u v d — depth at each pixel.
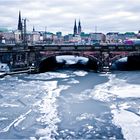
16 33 173.12
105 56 91.69
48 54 92.19
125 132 37.47
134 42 133.12
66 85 70.69
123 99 55.03
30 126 40.28
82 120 42.72
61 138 35.84
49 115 45.34
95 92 61.81
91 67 109.44
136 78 80.38
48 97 57.53
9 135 36.88
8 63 92.56
